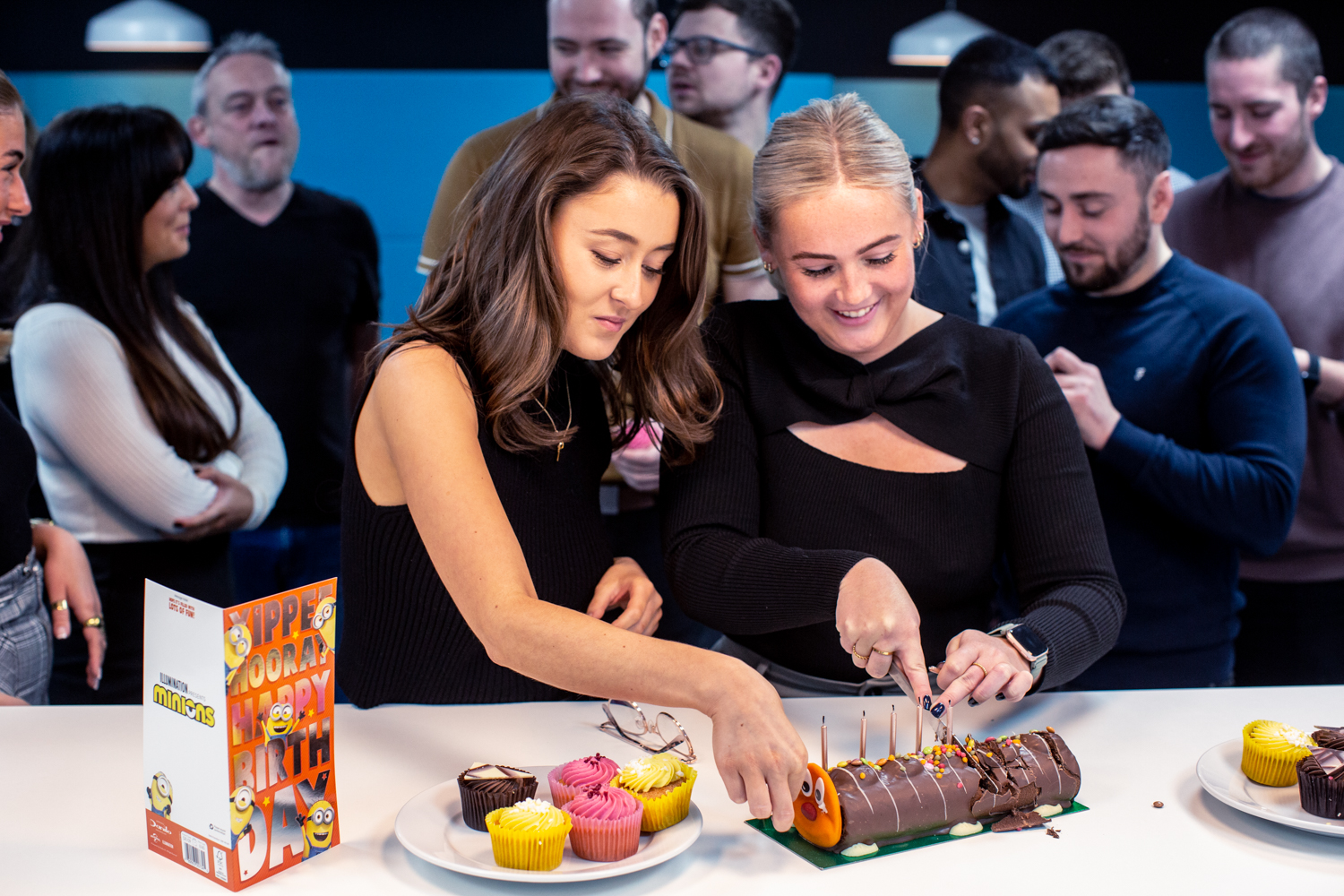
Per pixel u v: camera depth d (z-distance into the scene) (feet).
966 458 4.39
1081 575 4.25
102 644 6.02
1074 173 7.35
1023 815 3.19
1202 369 7.24
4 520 5.36
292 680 2.91
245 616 2.78
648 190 3.59
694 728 3.92
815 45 9.21
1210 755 3.51
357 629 4.07
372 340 9.41
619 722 3.92
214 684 2.77
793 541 4.46
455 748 3.70
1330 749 3.22
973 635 3.74
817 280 4.06
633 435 4.53
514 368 3.68
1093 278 7.48
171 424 7.41
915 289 5.72
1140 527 7.22
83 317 7.22
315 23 9.29
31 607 5.54
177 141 7.56
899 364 4.46
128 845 3.07
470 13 9.34
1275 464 7.00
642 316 4.16
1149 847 3.06
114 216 7.22
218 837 2.82
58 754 3.68
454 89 9.39
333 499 9.18
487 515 3.27
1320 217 8.28
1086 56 8.57
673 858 2.99
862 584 3.56
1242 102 8.29
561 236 3.60
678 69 8.84
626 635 3.04
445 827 3.06
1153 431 7.36
